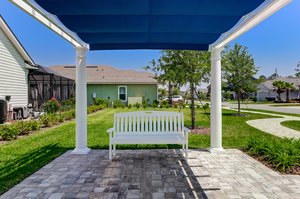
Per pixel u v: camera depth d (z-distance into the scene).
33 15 3.25
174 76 7.99
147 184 3.54
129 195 3.16
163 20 3.95
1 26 10.52
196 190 3.32
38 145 6.12
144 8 3.39
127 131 5.29
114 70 24.77
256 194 3.19
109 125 9.94
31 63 13.38
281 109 20.27
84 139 5.44
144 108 18.33
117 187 3.43
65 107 14.81
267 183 3.58
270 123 10.55
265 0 3.05
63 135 7.51
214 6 3.30
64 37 4.52
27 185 3.50
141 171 4.12
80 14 3.65
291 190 3.32
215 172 4.07
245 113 15.60
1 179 3.73
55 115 10.70
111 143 4.70
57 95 18.86
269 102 34.94
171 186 3.46
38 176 3.88
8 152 5.39
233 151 5.50
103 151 5.58
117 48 5.91
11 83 11.53
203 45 5.92
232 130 8.53
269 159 4.59
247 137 7.17
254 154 5.16
